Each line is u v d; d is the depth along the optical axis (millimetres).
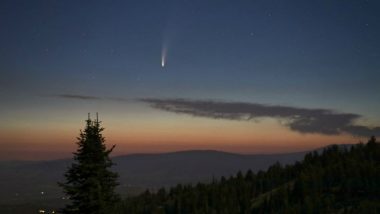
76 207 20203
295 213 110875
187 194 156000
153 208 146000
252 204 136500
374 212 99375
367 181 115750
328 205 110750
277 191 137500
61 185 20125
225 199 139375
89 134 21016
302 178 129625
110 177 21531
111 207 20828
